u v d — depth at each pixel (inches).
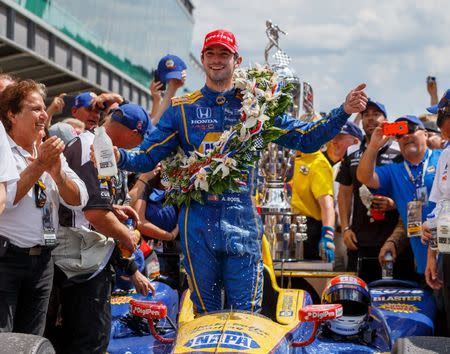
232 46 199.6
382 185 296.0
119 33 622.8
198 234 197.5
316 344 219.9
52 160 179.2
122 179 217.0
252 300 198.2
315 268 275.1
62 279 203.8
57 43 478.3
